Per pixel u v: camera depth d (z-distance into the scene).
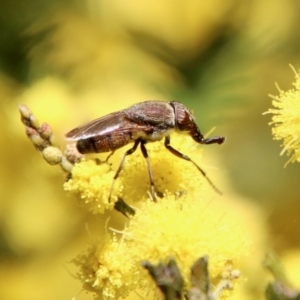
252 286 0.14
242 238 0.11
